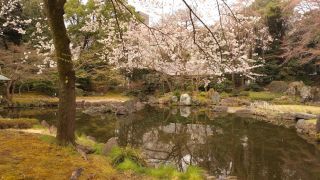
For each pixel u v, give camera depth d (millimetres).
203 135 13922
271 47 30625
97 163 6629
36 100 23984
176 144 12039
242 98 26016
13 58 22156
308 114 17438
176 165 8961
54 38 6742
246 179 8000
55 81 26453
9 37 27094
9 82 22375
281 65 29109
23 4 26891
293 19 28844
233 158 10047
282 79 30188
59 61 6938
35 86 26984
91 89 31203
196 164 9281
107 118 18922
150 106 25359
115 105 22656
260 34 28984
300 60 26438
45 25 22891
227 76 30594
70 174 5605
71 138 7352
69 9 25891
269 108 20531
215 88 28781
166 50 15734
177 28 13414
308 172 8656
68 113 7242
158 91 29641
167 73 20609
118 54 16906
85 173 5797
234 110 22484
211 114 21109
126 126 16172
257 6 32469
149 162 8703
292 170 8820
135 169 6684
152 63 17500
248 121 18016
